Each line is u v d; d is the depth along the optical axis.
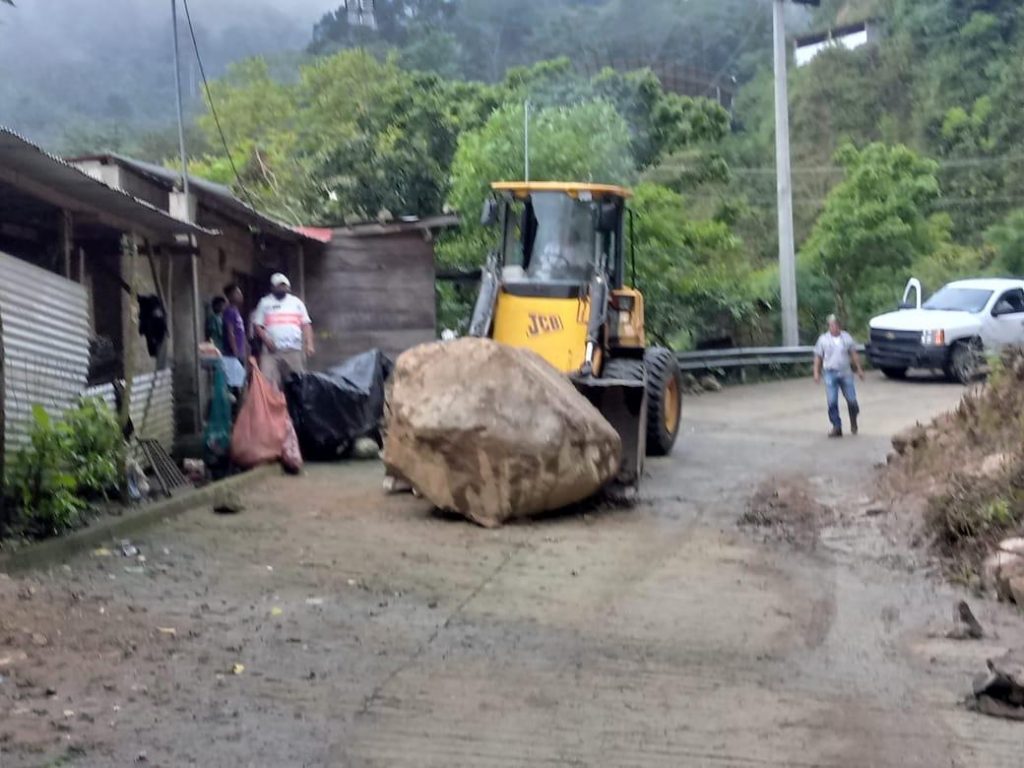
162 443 12.98
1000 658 6.73
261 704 5.89
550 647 7.04
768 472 13.66
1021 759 5.45
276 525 10.31
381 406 14.88
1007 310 23.72
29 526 8.89
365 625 7.38
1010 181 43.66
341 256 18.52
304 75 34.78
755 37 54.53
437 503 10.73
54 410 10.25
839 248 33.00
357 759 5.26
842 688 6.40
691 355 23.00
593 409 11.28
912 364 23.09
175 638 6.86
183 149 14.20
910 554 9.66
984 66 48.59
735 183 44.78
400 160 26.14
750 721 5.87
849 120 48.94
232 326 14.18
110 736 5.36
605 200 14.22
